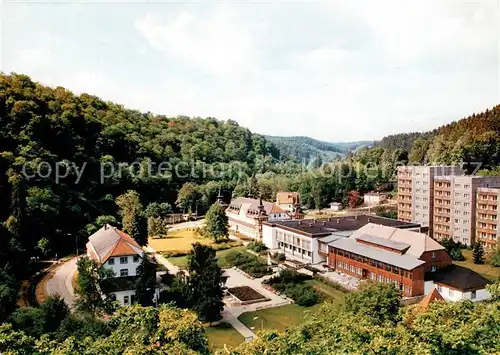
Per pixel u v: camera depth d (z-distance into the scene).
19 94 120.44
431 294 51.56
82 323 45.47
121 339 28.81
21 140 109.00
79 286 57.28
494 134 145.50
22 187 84.81
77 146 126.62
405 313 36.16
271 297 71.19
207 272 60.28
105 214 113.38
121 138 151.75
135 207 100.31
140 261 65.44
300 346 28.48
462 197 97.81
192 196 150.50
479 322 29.78
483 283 65.62
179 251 98.88
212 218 110.81
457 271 69.19
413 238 74.69
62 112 130.38
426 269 70.12
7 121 112.31
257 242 106.19
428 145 193.62
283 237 101.25
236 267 89.69
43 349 27.81
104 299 56.44
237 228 128.25
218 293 61.16
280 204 144.88
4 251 72.69
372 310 44.16
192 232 122.69
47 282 71.25
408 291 67.38
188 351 25.83
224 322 60.44
